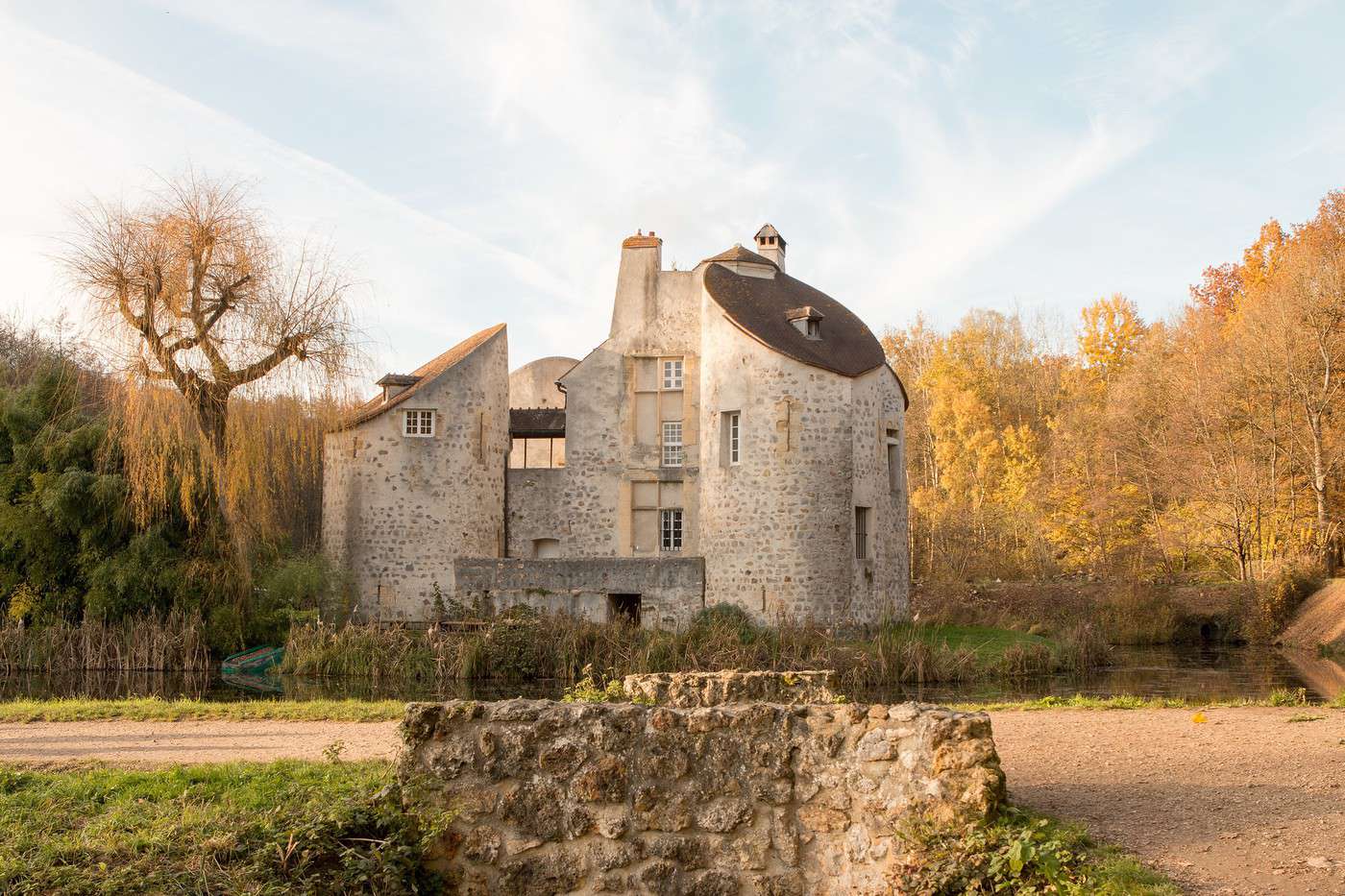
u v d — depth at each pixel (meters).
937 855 6.46
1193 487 39.38
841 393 28.55
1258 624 33.31
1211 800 8.36
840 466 28.34
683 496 32.06
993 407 58.12
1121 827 7.60
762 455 28.81
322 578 29.78
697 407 32.28
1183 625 35.47
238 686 22.95
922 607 36.78
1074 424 49.38
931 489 53.31
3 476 27.77
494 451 32.41
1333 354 36.44
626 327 32.88
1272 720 13.27
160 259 26.05
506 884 7.43
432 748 7.67
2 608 27.42
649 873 7.36
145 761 10.84
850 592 28.05
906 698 20.56
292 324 27.64
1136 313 58.72
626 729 7.54
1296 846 7.07
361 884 6.97
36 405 28.84
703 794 7.41
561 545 32.66
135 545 26.77
